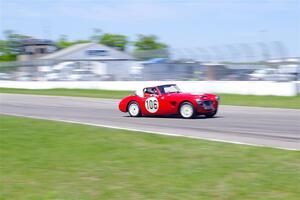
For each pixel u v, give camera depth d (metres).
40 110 63.28
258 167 22.58
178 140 30.70
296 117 46.59
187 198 18.95
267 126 39.44
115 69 112.62
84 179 22.14
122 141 30.89
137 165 24.12
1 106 72.31
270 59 81.62
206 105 46.31
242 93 82.94
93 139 31.95
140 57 110.19
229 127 39.16
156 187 20.42
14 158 26.83
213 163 23.80
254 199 18.50
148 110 49.06
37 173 23.48
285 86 77.31
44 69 128.12
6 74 142.75
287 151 25.89
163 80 100.19
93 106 68.12
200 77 92.44
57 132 35.75
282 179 20.52
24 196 20.16
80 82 115.62
